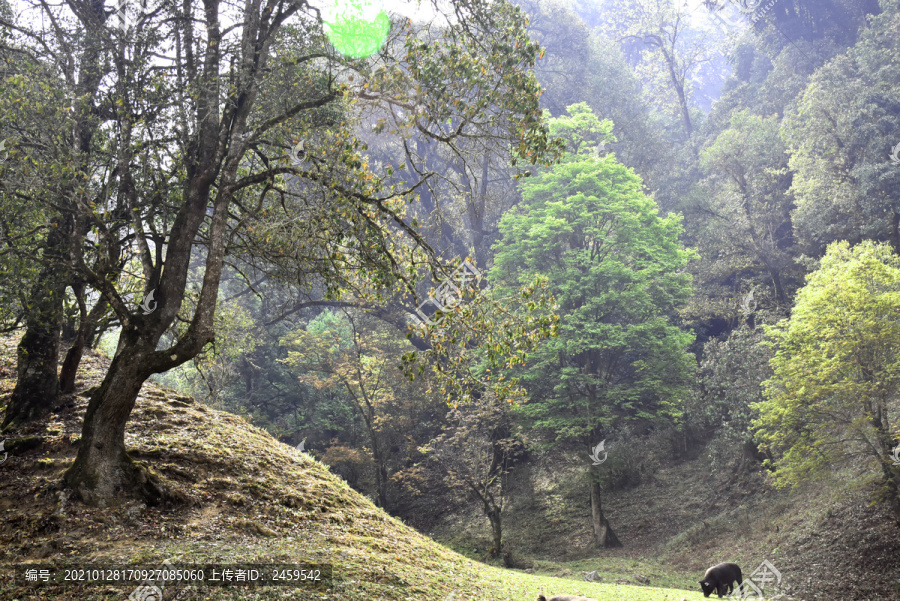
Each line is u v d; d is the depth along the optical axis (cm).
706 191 3966
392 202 1117
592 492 2827
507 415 3019
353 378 3553
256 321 4047
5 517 859
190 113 1057
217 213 938
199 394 2992
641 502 3020
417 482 3606
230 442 1282
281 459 1330
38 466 989
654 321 2859
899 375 1792
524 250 3072
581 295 2875
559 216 3028
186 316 1487
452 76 970
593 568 2420
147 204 1103
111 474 902
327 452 3428
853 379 1875
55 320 1138
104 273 948
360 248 1044
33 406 1158
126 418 920
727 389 2812
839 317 1862
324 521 1139
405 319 3616
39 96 974
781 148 3850
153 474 967
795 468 1953
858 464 2214
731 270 3562
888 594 1619
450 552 1380
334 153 1015
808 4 4912
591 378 2770
